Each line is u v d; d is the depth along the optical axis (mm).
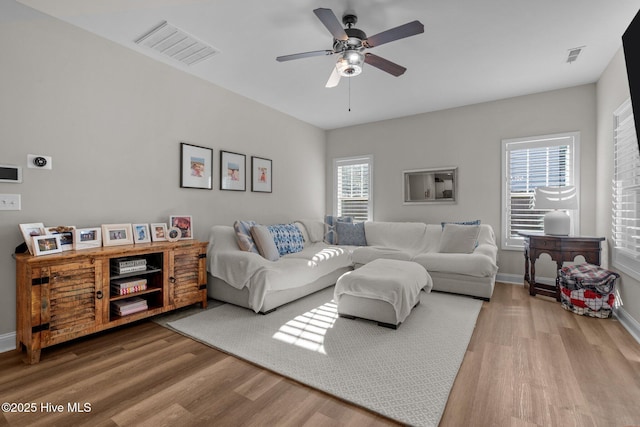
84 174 2654
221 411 1549
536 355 2123
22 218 2318
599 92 3539
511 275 4199
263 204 4523
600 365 1979
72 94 2574
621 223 2914
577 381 1798
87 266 2268
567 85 3773
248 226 3604
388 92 4004
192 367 1979
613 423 1441
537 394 1675
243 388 1748
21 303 2154
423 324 2676
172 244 2826
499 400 1626
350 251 4348
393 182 5156
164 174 3262
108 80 2799
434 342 2320
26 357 2109
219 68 3352
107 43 2787
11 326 2264
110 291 2531
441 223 4492
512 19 2441
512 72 3410
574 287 2996
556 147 3920
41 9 2244
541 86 3807
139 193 3045
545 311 3043
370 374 1879
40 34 2393
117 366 1989
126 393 1696
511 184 4219
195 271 3025
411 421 1466
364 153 5457
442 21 2465
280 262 3273
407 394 1676
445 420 1478
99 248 2498
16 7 2277
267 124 4566
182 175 3412
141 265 2654
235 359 2088
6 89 2234
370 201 5375
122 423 1456
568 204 3332
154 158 3168
